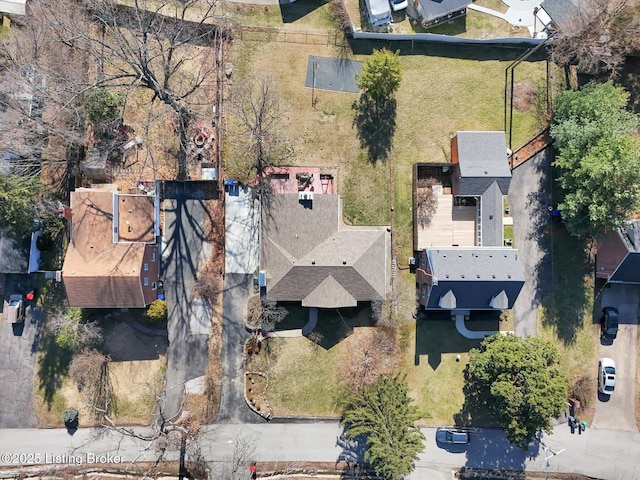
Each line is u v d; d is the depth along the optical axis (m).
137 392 42.94
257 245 43.28
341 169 43.78
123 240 39.91
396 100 43.97
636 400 44.09
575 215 39.88
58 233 42.69
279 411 43.22
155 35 40.50
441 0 42.00
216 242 43.34
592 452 43.81
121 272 38.09
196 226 43.34
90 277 37.97
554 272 43.97
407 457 36.59
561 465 43.78
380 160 43.81
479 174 40.69
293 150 43.66
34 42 40.88
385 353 43.41
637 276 41.41
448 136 43.97
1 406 42.88
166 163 43.16
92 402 42.84
